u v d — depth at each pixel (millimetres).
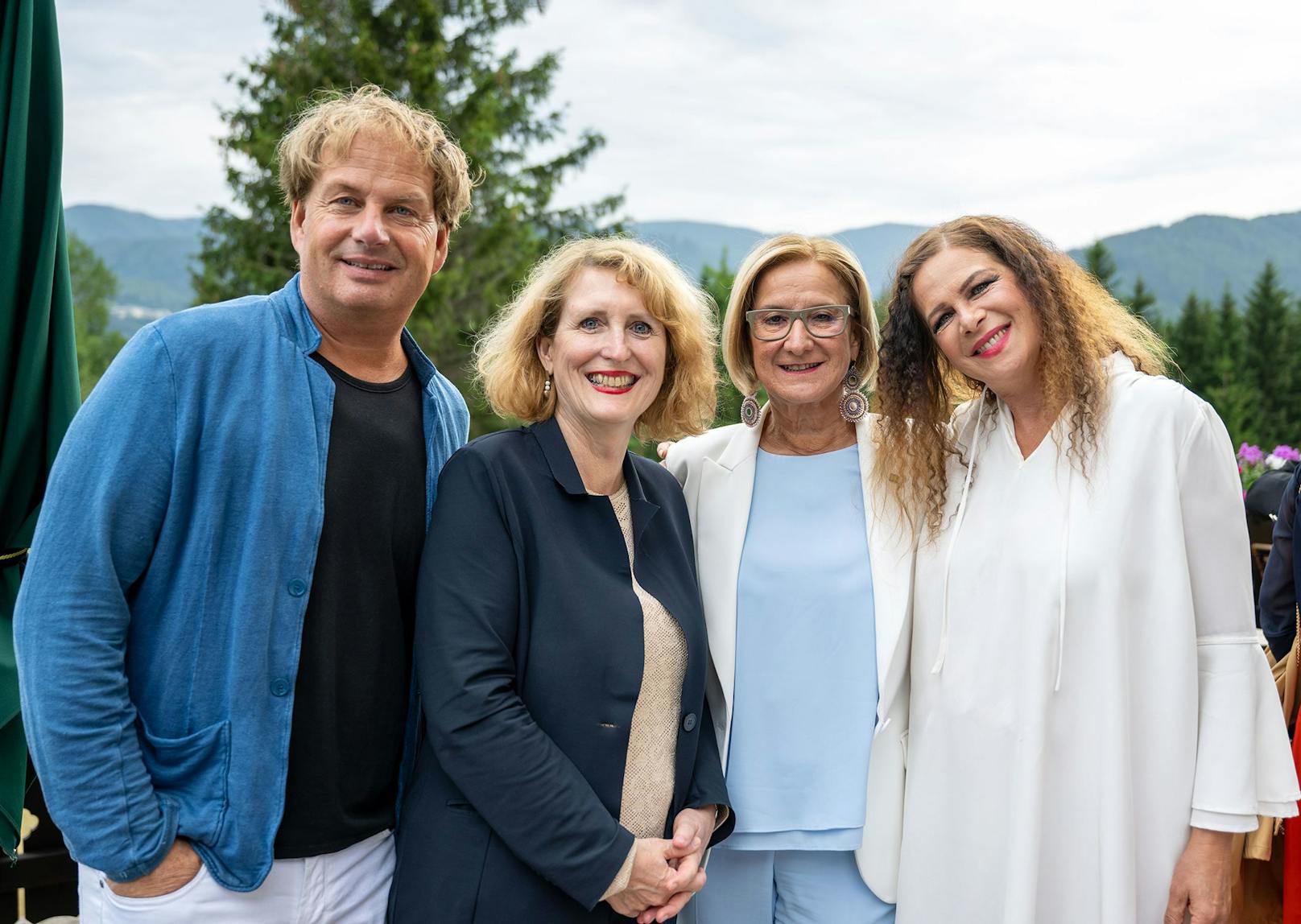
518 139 20641
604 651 1801
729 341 2357
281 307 1793
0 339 2139
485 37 20500
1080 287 2100
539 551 1834
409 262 1801
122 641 1588
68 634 1522
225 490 1646
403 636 1857
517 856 1722
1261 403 36875
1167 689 1933
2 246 2123
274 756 1655
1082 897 1957
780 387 2258
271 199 18156
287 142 1838
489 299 18469
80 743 1519
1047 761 1963
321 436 1735
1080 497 1979
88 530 1546
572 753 1774
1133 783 1953
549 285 1978
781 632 2213
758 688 2207
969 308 2021
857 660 2193
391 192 1773
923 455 2188
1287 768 1975
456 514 1816
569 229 20688
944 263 2057
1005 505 2078
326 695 1725
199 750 1626
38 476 2230
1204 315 38250
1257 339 38062
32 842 2805
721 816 2018
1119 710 1913
